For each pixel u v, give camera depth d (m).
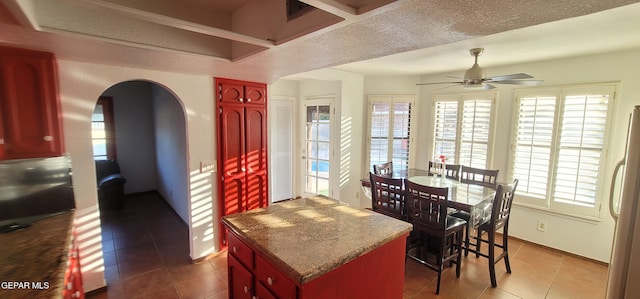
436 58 3.37
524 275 2.92
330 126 4.83
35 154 2.06
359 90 4.75
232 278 1.88
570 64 3.27
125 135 5.45
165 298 2.49
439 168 4.07
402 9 1.22
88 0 1.12
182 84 2.85
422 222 2.75
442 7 1.21
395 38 1.67
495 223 2.70
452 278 2.86
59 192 2.16
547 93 3.42
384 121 4.84
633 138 1.56
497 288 2.70
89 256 2.46
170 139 4.50
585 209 3.23
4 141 1.95
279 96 5.11
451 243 3.04
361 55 2.10
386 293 1.71
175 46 2.02
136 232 3.87
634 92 2.91
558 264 3.15
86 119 2.36
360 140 4.89
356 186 4.95
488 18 1.34
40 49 1.92
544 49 2.89
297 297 1.30
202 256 3.13
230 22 2.21
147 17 1.31
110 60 2.24
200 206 3.07
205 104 3.01
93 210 2.45
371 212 2.10
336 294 1.41
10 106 1.95
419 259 3.09
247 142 3.37
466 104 4.17
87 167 2.40
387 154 4.89
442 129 4.48
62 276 1.39
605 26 2.17
